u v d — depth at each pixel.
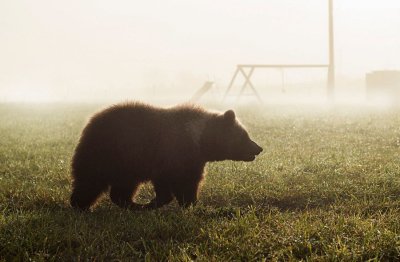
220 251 4.61
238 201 6.81
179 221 5.51
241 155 6.59
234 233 5.11
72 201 6.14
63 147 11.56
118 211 6.13
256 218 5.48
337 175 7.98
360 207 6.12
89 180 6.03
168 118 6.22
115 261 4.50
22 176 8.20
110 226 5.27
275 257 4.39
